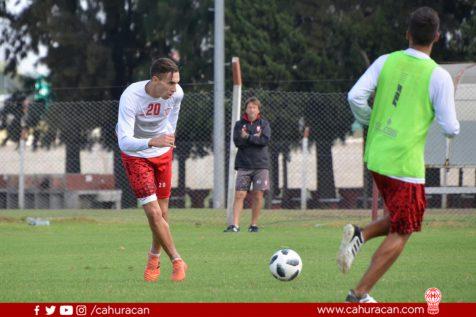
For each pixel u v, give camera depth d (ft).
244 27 339.36
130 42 375.86
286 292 83.87
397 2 336.90
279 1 341.62
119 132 91.45
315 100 310.45
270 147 309.42
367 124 74.02
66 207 309.83
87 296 82.38
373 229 72.84
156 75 91.09
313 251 128.16
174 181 377.71
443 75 70.23
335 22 339.57
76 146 340.59
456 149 213.25
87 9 372.58
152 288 87.86
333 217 202.39
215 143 258.37
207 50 352.90
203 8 349.61
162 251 129.08
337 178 422.41
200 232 169.37
